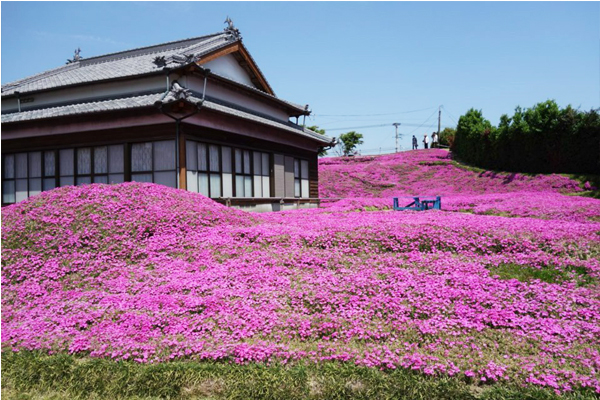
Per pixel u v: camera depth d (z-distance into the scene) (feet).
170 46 83.35
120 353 18.49
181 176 53.06
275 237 33.35
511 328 20.07
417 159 153.89
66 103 65.51
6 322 22.99
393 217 46.83
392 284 24.61
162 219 35.24
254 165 69.77
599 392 14.56
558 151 107.86
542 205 62.44
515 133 117.19
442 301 22.27
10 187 63.57
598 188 90.89
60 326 21.38
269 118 79.61
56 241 32.09
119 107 53.21
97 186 39.96
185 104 51.19
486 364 16.62
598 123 99.86
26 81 81.87
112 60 87.86
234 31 73.15
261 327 20.38
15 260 30.63
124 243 32.04
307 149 87.86
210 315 21.75
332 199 97.60
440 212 53.83
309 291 23.82
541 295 22.77
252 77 80.43
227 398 15.58
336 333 19.61
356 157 172.45
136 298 24.31
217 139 60.23
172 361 17.99
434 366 16.29
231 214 40.65
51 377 17.35
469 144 137.39
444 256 29.53
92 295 25.43
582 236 32.68
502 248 30.91
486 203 75.10
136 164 55.93
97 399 16.11
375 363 16.87
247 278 26.13
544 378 15.39
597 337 18.81
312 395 15.26
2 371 17.87
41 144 60.90
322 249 31.89
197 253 30.96
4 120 60.80
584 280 25.23
